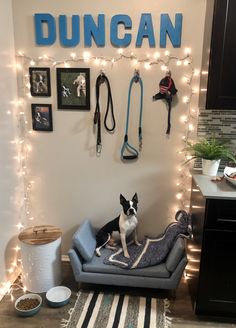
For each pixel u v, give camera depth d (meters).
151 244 2.19
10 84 2.11
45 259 2.00
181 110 2.12
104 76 2.11
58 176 2.34
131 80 2.10
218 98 1.74
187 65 2.04
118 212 2.35
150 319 1.81
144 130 2.18
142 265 1.96
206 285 1.77
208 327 1.77
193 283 1.92
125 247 2.10
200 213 1.79
